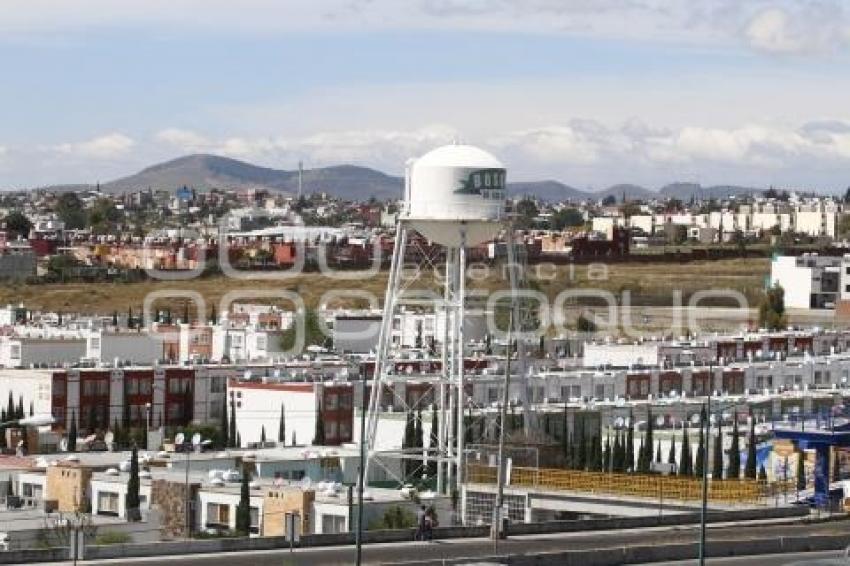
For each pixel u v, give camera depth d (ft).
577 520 516.32
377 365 645.51
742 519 530.68
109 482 571.69
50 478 586.45
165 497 557.74
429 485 631.15
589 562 431.43
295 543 447.42
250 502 547.08
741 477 618.85
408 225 636.48
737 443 641.40
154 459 621.72
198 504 555.69
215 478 566.36
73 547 409.49
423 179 629.51
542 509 578.66
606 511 572.92
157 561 418.51
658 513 540.11
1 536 488.02
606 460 655.35
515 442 640.58
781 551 471.21
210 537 516.32
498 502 481.87
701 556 406.00
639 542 471.21
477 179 626.64
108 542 497.05
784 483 581.12
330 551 443.32
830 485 578.66
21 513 543.39
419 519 505.25
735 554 461.78
